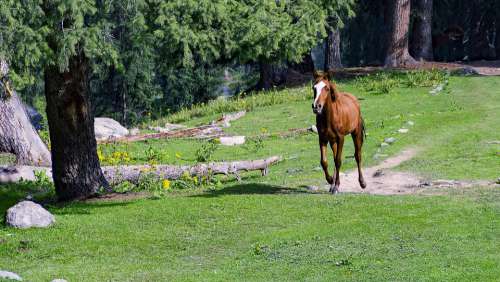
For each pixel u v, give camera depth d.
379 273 10.53
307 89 40.22
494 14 60.41
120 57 16.00
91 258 12.44
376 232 12.82
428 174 18.73
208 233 13.73
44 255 12.64
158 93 63.00
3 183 20.84
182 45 16.94
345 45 73.50
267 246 12.54
